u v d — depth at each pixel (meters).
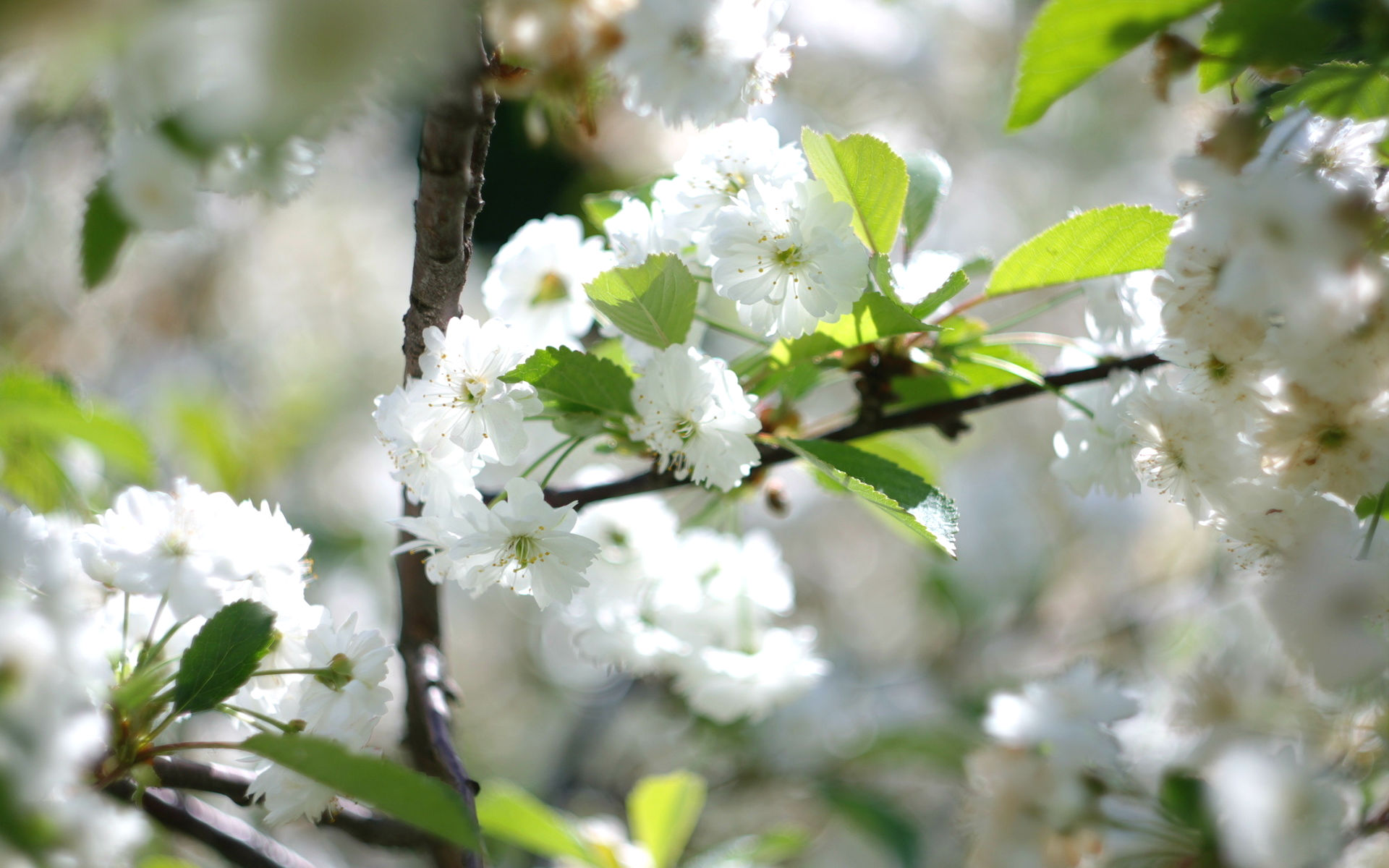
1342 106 0.96
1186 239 0.98
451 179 0.96
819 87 2.00
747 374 1.04
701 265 1.03
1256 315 0.97
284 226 1.93
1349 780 1.05
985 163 2.16
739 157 1.02
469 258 0.99
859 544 2.31
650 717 1.85
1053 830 1.08
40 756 0.92
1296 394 0.98
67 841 0.92
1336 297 0.96
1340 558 0.99
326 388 1.99
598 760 1.84
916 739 1.58
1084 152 2.12
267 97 0.89
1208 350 0.98
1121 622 1.92
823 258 1.00
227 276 1.87
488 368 0.99
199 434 1.46
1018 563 2.10
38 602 0.94
